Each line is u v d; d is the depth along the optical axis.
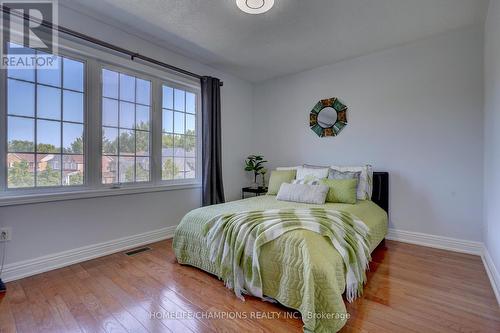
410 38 2.81
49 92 2.24
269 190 3.42
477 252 2.58
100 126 2.58
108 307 1.67
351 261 1.75
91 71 2.51
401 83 3.01
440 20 2.46
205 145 3.44
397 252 2.65
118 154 2.74
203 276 2.12
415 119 2.92
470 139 2.62
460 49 2.65
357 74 3.32
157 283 2.00
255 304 1.71
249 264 1.80
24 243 2.08
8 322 1.51
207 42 2.92
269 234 1.72
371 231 2.30
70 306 1.67
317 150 3.69
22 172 2.11
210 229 2.14
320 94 3.65
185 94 3.43
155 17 2.43
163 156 3.17
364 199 2.88
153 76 3.04
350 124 3.38
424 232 2.88
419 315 1.57
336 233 1.75
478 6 2.23
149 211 2.98
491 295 1.80
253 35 2.76
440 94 2.77
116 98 2.71
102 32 2.52
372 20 2.45
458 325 1.47
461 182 2.67
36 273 2.13
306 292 1.44
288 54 3.23
